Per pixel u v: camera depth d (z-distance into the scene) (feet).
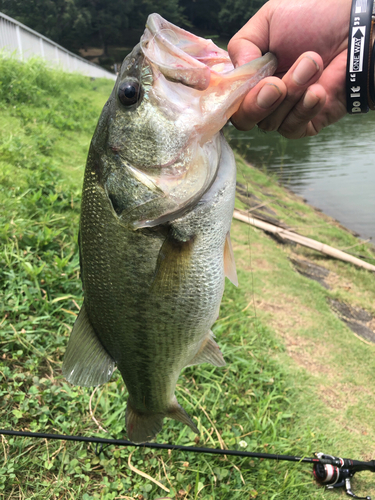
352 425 1.65
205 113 0.77
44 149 2.96
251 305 2.26
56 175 2.53
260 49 0.93
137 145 0.78
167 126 0.77
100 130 0.81
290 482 1.31
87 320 0.91
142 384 0.95
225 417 1.48
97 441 1.19
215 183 0.83
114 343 0.91
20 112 3.60
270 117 0.81
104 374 0.94
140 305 0.85
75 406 1.34
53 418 1.29
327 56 0.89
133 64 0.77
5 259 1.70
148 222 0.79
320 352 2.05
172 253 0.82
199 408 1.47
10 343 1.42
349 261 3.32
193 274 0.84
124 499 1.14
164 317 0.86
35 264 1.77
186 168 0.78
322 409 1.69
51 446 1.22
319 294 2.64
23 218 1.95
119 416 1.35
